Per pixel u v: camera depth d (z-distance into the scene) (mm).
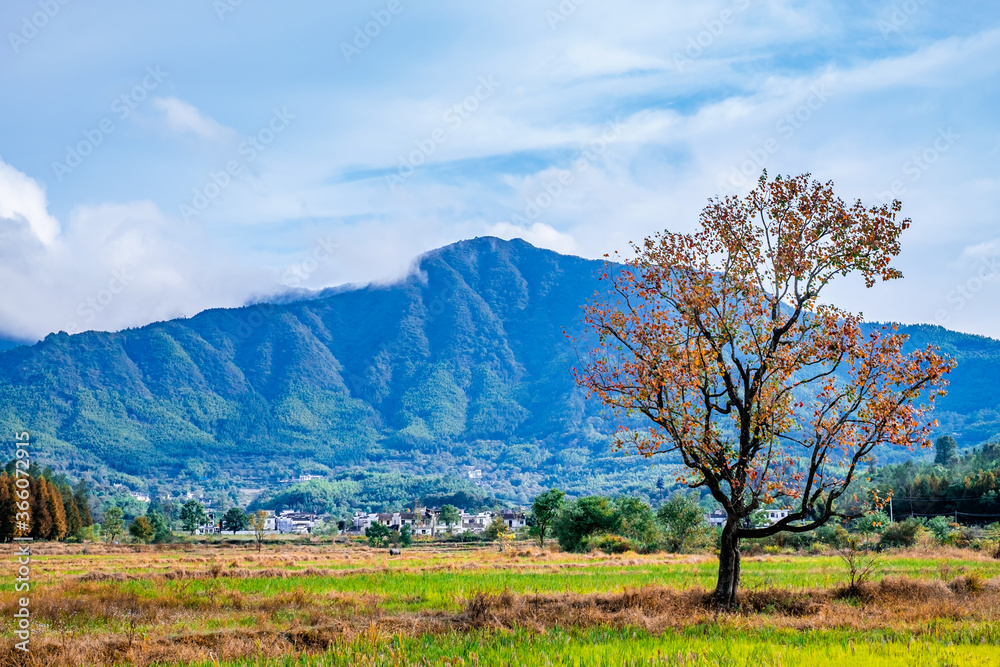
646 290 27906
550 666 17312
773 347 27484
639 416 29906
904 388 24969
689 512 81562
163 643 20734
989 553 59188
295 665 18234
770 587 30281
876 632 22281
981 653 18281
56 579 38125
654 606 26234
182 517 190625
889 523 72562
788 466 27000
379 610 25734
